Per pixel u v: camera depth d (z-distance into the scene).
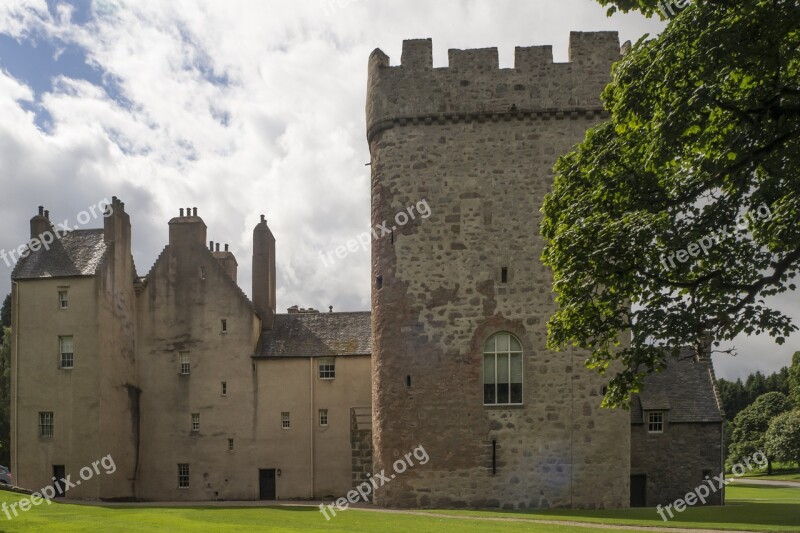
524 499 29.73
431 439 30.39
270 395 43.62
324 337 45.09
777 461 90.38
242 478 43.00
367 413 41.09
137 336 44.69
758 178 17.66
